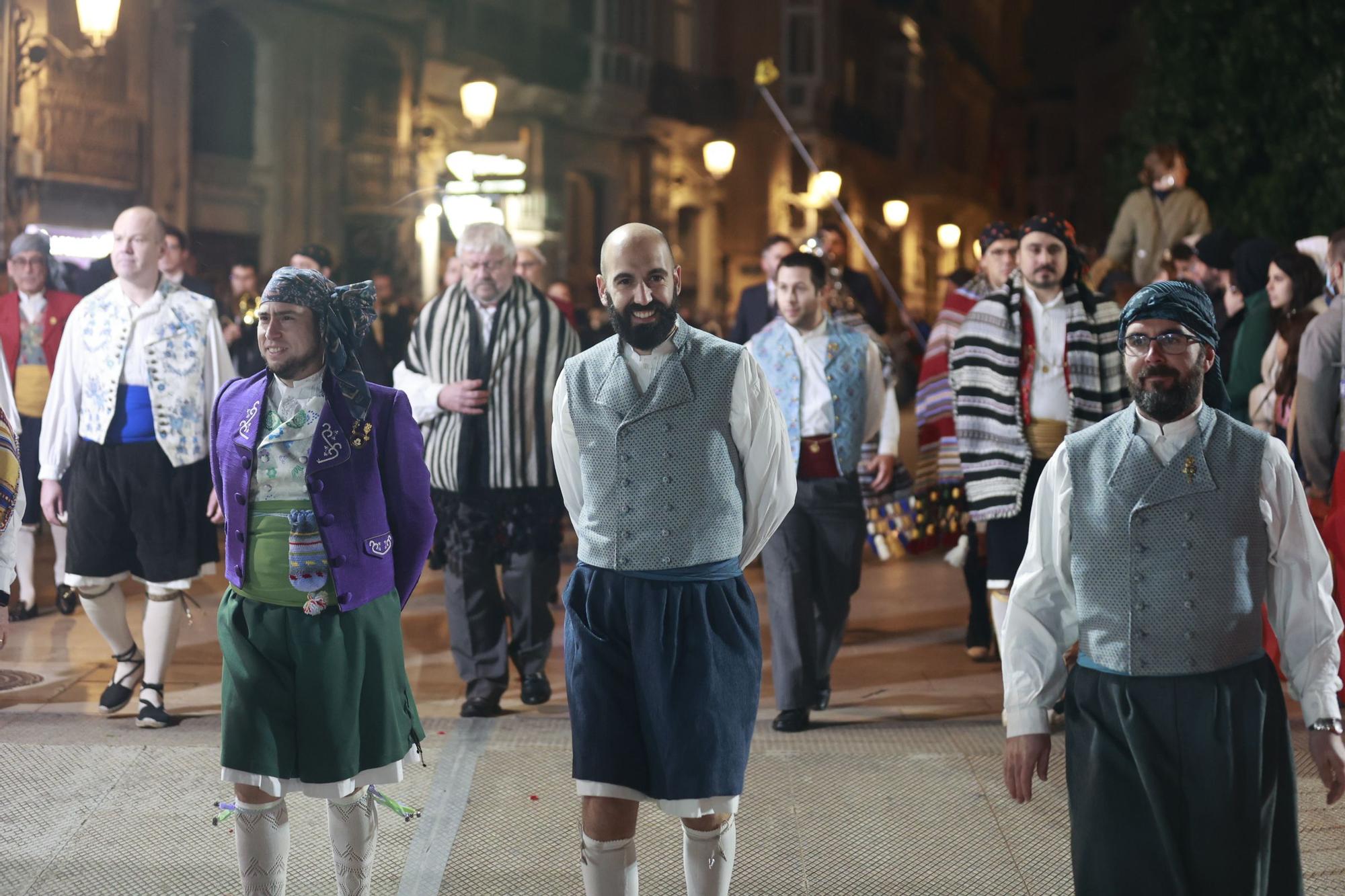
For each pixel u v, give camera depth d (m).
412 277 19.44
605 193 27.50
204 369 5.93
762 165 32.56
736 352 3.62
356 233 20.45
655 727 3.44
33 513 7.88
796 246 8.10
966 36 48.00
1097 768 3.00
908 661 7.29
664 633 3.46
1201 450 3.00
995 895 4.16
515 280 6.27
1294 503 2.99
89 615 5.95
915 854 4.46
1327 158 12.71
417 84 21.58
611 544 3.54
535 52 24.64
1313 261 6.37
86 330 5.87
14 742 5.47
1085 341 5.67
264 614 3.53
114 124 16.95
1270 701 2.97
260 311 3.56
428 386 6.17
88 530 5.86
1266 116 13.69
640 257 3.52
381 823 4.71
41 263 7.93
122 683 6.03
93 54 12.70
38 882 4.18
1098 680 3.04
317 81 19.97
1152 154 9.99
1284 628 3.00
